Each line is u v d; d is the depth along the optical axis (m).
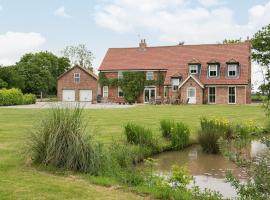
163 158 14.76
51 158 10.80
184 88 57.47
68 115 11.34
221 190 10.32
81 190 8.92
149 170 11.90
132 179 9.84
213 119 18.70
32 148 11.23
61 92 67.12
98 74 64.12
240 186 8.37
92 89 65.88
